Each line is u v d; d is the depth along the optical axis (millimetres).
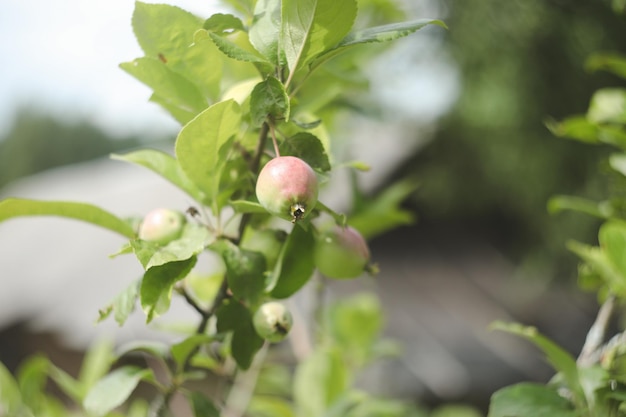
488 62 2283
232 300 632
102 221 665
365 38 603
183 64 643
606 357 692
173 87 649
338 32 598
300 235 635
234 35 667
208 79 649
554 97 2260
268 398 906
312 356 918
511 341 2416
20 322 2490
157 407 669
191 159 622
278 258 637
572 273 2428
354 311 1051
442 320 2438
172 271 601
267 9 614
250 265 624
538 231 2566
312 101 815
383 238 2783
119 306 611
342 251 634
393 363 2160
